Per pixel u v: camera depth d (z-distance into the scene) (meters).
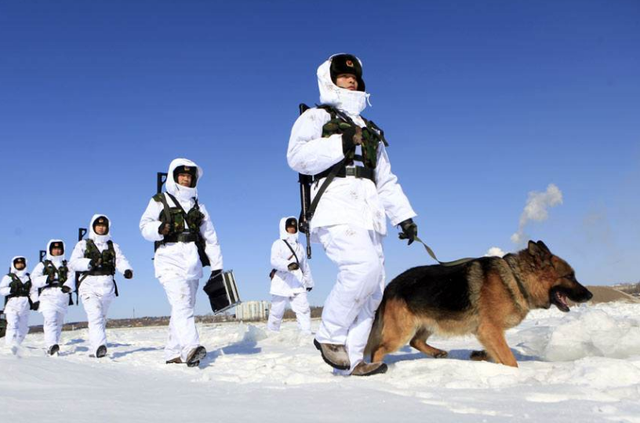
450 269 5.40
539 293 5.27
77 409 2.74
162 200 6.96
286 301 12.19
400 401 3.08
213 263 7.11
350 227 4.50
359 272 4.45
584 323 5.49
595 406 2.95
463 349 6.73
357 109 4.87
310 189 4.85
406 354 6.36
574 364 4.21
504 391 3.52
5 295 12.81
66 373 4.12
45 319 10.49
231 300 6.94
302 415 2.67
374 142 4.66
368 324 4.82
